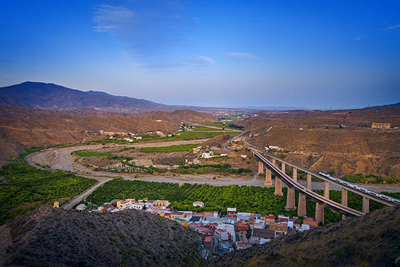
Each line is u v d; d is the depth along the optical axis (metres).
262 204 108.31
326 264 29.78
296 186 103.50
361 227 37.00
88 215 57.34
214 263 47.88
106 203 112.00
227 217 94.69
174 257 54.78
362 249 29.98
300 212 97.12
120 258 46.59
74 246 44.28
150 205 108.00
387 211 38.53
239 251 51.06
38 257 38.69
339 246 33.12
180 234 67.12
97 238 49.56
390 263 26.03
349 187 94.38
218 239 72.31
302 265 31.48
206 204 110.19
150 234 60.12
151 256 51.28
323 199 90.62
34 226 47.34
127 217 63.06
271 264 35.09
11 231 48.25
